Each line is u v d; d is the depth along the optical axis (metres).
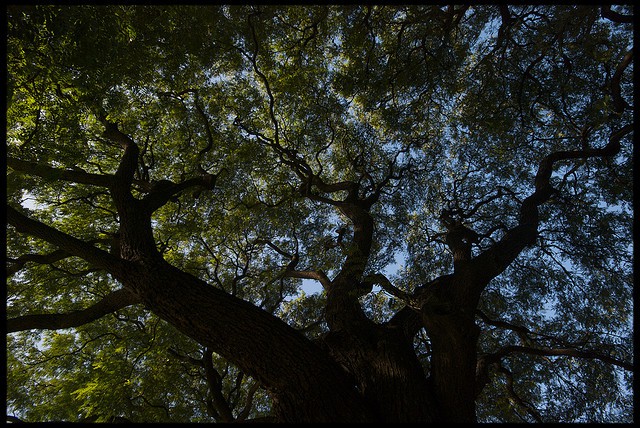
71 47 5.27
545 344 8.91
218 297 4.36
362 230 7.25
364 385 4.39
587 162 9.18
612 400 8.27
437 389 4.38
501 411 9.09
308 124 10.86
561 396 8.62
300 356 3.98
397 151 10.84
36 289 9.30
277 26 9.45
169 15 7.30
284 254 9.53
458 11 7.87
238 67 10.14
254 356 3.96
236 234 10.95
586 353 6.31
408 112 10.09
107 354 8.41
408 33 9.51
